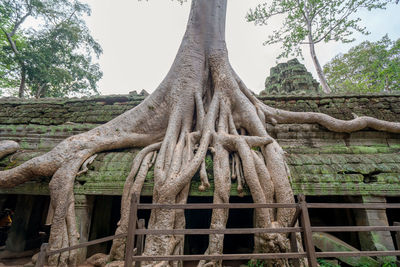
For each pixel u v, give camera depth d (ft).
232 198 19.06
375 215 13.57
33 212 20.02
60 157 14.52
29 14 48.75
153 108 18.03
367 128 19.27
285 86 32.81
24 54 43.52
